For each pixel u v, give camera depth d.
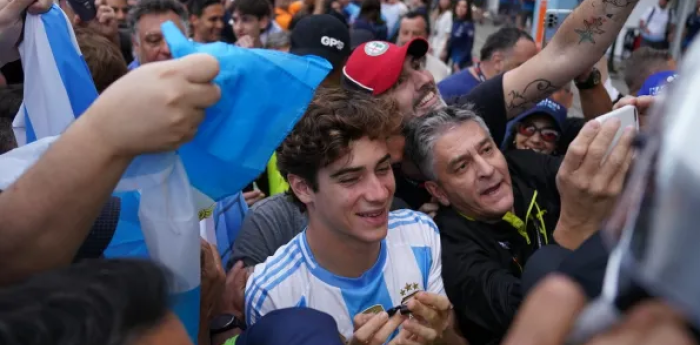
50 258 0.74
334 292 1.35
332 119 1.22
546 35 2.88
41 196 0.72
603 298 0.50
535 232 1.79
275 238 1.86
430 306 1.20
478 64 3.76
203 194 0.99
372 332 1.16
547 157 1.94
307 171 1.28
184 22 3.20
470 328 1.63
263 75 0.93
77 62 1.36
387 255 1.44
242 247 1.86
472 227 1.71
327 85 2.47
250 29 4.77
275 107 0.94
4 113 1.50
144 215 0.90
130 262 0.59
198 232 0.93
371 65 2.12
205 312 1.28
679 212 0.39
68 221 0.73
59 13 1.35
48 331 0.47
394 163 1.94
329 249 1.34
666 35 6.85
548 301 0.59
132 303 0.54
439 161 1.68
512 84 1.93
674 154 0.39
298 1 7.08
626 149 1.11
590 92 2.49
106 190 0.74
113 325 0.51
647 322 0.45
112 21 3.47
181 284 0.92
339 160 1.25
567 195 1.17
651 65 3.12
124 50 3.91
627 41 7.13
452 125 1.68
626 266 0.46
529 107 1.97
